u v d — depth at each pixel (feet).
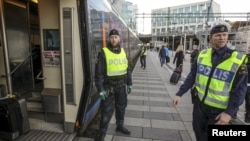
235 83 7.66
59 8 11.55
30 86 17.01
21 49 16.30
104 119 11.57
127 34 44.60
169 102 21.08
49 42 12.73
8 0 14.88
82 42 11.66
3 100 11.55
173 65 61.31
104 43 17.39
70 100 12.30
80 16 11.44
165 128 14.52
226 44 7.95
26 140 11.57
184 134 13.65
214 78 8.00
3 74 14.32
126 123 15.23
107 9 19.53
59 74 12.97
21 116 11.66
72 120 12.44
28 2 16.99
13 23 15.47
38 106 14.28
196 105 8.82
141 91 25.86
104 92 11.16
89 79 11.89
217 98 7.97
